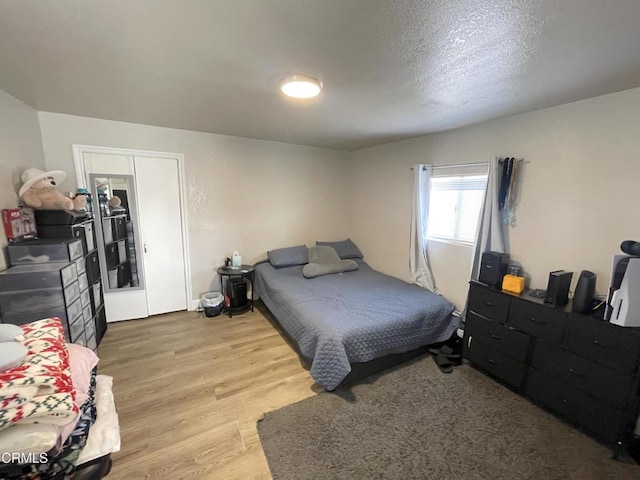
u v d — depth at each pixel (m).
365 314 2.44
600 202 1.96
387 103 2.16
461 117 2.50
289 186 4.10
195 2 1.05
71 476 1.01
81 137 2.80
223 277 3.71
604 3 1.00
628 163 1.83
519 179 2.41
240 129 3.18
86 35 1.29
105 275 3.15
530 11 1.07
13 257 2.00
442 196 3.16
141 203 3.24
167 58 1.51
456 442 1.72
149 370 2.38
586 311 1.83
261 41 1.33
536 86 1.79
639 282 1.61
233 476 1.48
